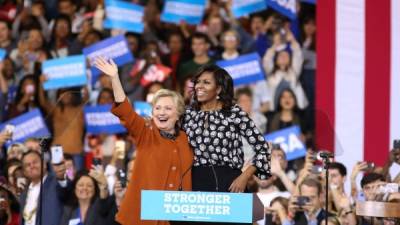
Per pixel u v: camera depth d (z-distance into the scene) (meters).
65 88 19.41
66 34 20.36
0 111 19.52
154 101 11.14
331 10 18.36
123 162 16.39
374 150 17.97
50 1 20.70
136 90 19.66
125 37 20.19
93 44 19.89
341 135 18.09
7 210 14.54
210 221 10.18
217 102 11.25
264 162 10.95
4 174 16.00
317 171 15.42
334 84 18.25
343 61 18.27
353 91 18.19
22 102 19.55
